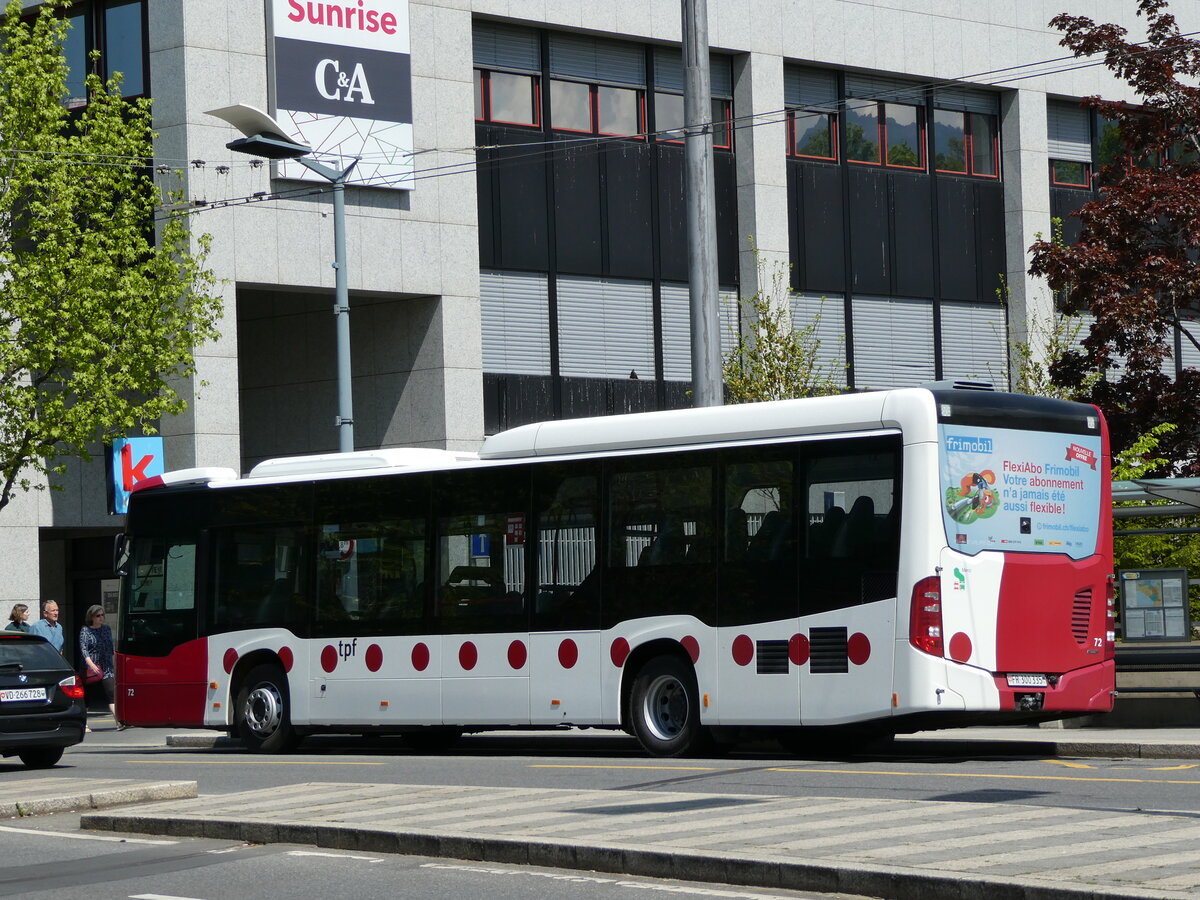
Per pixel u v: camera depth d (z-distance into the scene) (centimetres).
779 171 3909
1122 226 2670
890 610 1617
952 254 4194
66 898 1013
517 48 3691
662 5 3797
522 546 1889
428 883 1008
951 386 1678
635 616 1791
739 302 3878
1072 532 1706
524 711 1867
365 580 2022
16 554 3388
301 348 3734
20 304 2956
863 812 1150
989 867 908
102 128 3078
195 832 1237
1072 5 4316
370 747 2211
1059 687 1670
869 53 4038
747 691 1705
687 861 980
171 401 3073
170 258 3084
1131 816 1097
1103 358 2659
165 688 2192
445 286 3516
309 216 3350
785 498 1700
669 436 1792
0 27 3256
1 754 1997
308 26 3334
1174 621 1950
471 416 3534
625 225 3803
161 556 2223
